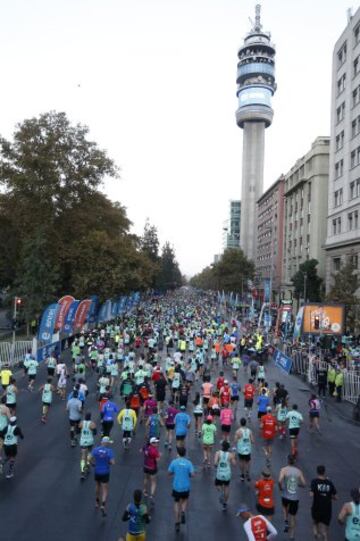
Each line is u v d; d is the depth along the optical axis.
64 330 33.66
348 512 7.93
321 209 68.94
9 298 43.53
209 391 18.72
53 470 12.90
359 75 50.50
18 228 43.59
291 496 9.59
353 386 22.84
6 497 11.11
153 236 111.50
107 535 9.41
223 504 10.80
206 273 193.88
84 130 45.12
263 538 7.52
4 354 27.92
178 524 9.73
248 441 12.62
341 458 15.05
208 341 39.06
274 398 19.78
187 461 9.98
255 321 62.00
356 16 51.47
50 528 9.66
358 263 48.75
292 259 81.81
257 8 177.88
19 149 42.88
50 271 43.06
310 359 28.03
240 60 176.50
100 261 45.25
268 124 176.00
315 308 30.38
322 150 69.06
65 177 44.06
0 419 12.89
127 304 61.97
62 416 18.38
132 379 19.95
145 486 11.35
